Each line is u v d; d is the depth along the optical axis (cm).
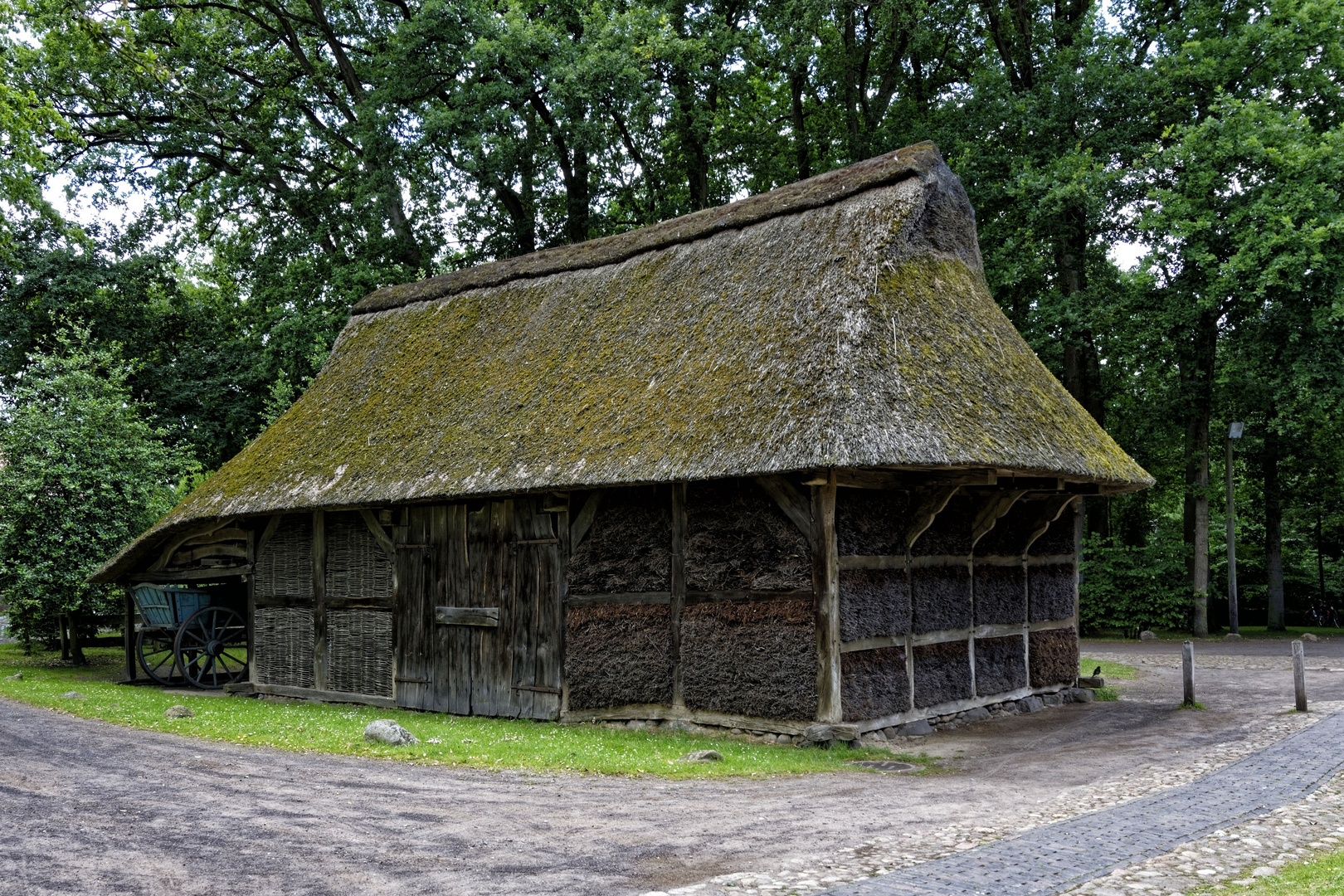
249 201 2933
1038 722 1311
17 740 1095
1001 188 2456
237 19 2883
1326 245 2102
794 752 1053
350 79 2867
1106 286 2398
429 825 727
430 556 1543
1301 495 3064
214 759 1002
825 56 2747
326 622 1686
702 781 913
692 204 2984
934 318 1238
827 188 1369
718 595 1195
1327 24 2223
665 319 1406
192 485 2598
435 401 1619
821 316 1176
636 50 2391
